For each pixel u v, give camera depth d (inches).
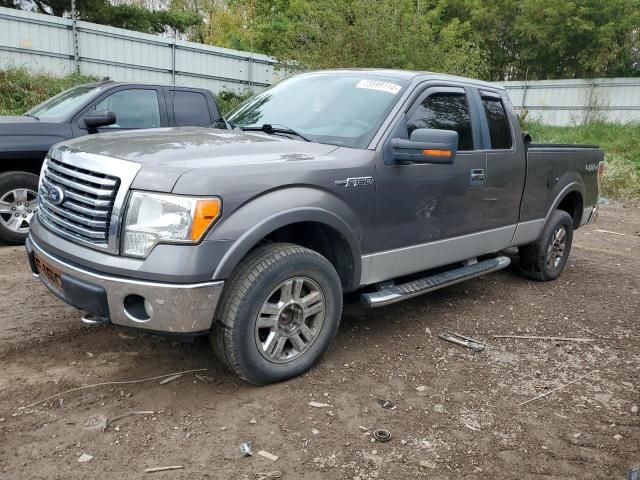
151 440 111.9
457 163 173.8
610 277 260.4
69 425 115.2
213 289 118.0
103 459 105.3
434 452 114.0
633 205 518.9
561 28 1031.0
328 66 635.5
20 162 263.0
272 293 129.0
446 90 179.2
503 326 188.1
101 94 276.5
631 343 179.9
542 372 154.9
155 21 962.1
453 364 155.6
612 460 115.4
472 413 130.2
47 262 130.0
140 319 118.1
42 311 174.4
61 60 710.5
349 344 163.3
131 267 115.3
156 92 294.5
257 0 1327.5
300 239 151.6
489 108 197.8
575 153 241.4
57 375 135.3
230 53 855.7
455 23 721.0
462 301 210.7
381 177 149.6
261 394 131.5
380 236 153.3
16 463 102.6
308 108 170.6
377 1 648.4
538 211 223.0
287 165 131.1
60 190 128.3
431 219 168.1
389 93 165.5
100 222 119.2
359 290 177.0
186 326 117.6
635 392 145.9
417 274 187.8
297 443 113.6
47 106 289.0
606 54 985.5
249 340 126.4
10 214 255.3
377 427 121.3
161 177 115.8
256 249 130.9
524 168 207.0
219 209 117.1
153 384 133.3
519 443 119.4
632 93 933.8
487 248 198.7
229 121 183.0
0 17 655.8
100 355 146.6
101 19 885.8
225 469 104.4
